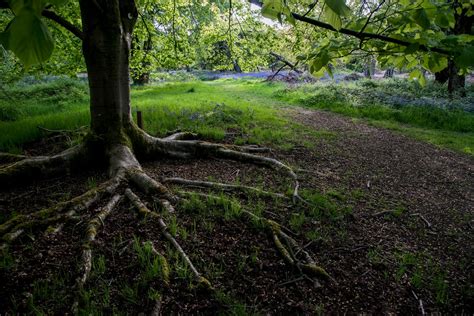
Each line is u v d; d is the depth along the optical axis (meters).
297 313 3.00
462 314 3.17
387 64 2.61
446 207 5.77
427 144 10.26
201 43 11.98
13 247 3.51
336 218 4.67
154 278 3.19
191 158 6.90
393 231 4.70
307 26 7.34
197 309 2.93
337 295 3.29
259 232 4.12
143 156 6.54
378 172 7.21
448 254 4.29
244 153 6.86
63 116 10.10
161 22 11.31
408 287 3.51
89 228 3.80
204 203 4.58
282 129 10.00
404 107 15.38
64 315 2.75
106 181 5.16
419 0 1.97
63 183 5.47
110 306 2.88
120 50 5.96
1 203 4.68
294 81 25.23
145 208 4.32
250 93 22.11
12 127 8.70
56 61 10.14
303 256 3.78
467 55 1.85
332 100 17.42
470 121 13.21
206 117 10.24
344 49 2.33
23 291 2.97
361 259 3.91
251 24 9.88
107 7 5.54
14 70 10.38
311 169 6.83
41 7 0.89
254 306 3.01
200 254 3.66
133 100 16.02
